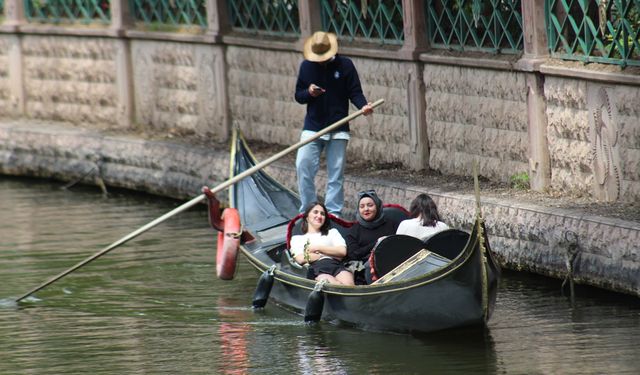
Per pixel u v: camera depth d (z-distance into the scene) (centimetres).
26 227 4634
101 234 4494
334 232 3488
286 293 3522
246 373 2920
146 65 5656
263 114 5206
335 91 3947
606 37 3762
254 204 4084
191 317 3444
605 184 3762
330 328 3319
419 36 4456
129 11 5731
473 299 3067
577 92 3831
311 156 3972
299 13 4884
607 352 2972
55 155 5647
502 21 4141
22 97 6200
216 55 5328
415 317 3173
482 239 2972
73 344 3197
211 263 4053
